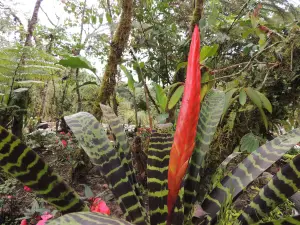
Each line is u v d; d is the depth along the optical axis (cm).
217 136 138
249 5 186
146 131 197
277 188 53
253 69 156
